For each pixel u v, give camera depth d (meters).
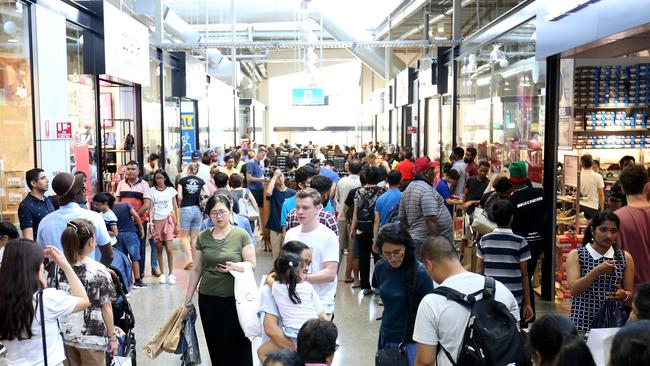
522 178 6.08
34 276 3.19
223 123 21.92
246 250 4.41
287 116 37.69
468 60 12.30
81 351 3.83
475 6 12.38
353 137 37.16
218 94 20.70
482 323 2.66
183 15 17.34
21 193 6.84
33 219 5.50
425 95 15.51
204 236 4.47
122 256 5.83
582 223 7.35
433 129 16.11
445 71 14.25
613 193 6.54
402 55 24.89
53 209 5.71
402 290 3.49
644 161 9.62
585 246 4.13
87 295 3.77
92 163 9.02
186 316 4.46
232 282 4.38
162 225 8.20
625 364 1.77
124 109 11.95
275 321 3.47
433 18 16.61
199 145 17.58
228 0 16.83
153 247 8.43
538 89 7.75
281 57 34.66
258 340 5.80
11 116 6.88
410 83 18.00
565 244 7.02
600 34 5.70
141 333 6.02
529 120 8.16
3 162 6.87
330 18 16.59
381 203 7.13
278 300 3.45
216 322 4.39
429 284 3.46
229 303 4.38
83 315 3.80
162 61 13.77
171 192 8.30
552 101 7.26
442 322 2.77
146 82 11.27
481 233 6.11
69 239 3.78
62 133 7.52
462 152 10.98
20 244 3.18
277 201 8.54
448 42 13.34
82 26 8.50
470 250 7.30
